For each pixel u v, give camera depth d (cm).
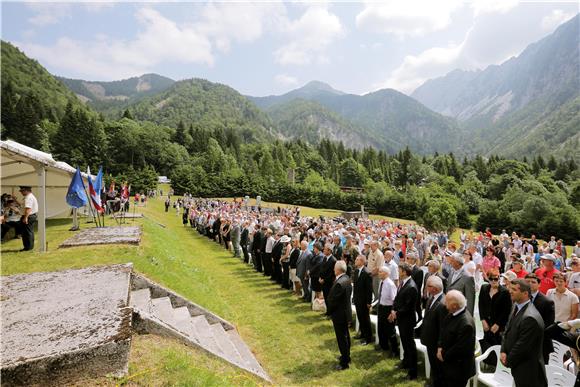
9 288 642
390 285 723
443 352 491
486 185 9400
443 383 498
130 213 2447
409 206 6775
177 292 846
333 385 602
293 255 1166
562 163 9875
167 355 483
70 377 406
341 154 14125
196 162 10012
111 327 470
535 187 7244
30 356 397
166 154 9862
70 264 860
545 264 825
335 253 1156
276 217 2489
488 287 668
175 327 613
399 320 638
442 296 552
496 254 1558
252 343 773
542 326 443
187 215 3186
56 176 1764
